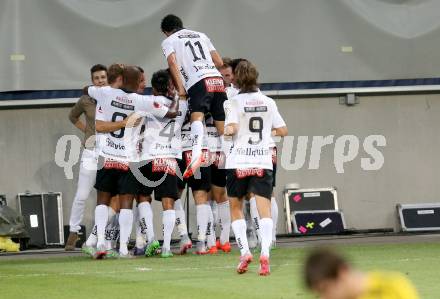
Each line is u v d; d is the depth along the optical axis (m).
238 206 26.17
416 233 45.22
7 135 44.69
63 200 44.69
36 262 33.00
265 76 44.75
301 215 44.84
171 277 25.77
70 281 25.38
